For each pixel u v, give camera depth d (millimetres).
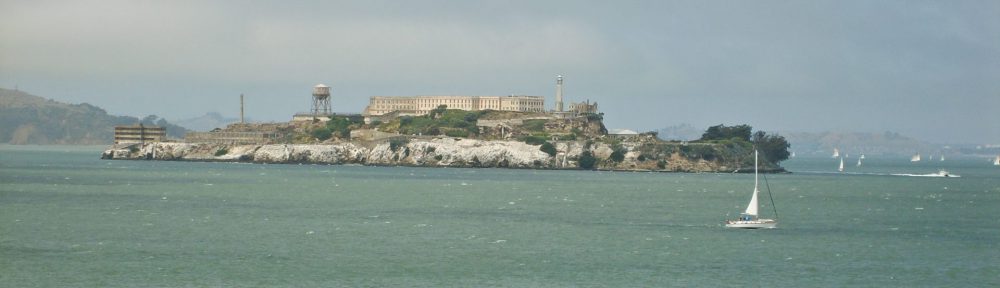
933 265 198875
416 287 172125
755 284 178000
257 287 170375
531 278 180750
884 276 186875
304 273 182375
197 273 181125
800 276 185625
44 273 179375
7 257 194625
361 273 183250
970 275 188750
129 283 172000
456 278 179875
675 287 174625
